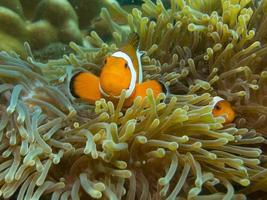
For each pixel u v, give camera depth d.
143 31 0.26
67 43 0.32
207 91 0.23
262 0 0.25
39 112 0.20
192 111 0.20
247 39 0.24
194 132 0.20
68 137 0.19
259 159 0.21
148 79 0.23
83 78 0.19
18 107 0.19
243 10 0.24
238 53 0.23
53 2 0.31
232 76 0.24
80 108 0.21
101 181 0.19
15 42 0.29
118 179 0.19
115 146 0.17
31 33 0.30
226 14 0.24
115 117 0.19
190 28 0.23
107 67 0.18
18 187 0.19
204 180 0.18
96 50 0.27
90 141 0.18
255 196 0.21
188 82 0.24
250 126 0.23
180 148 0.19
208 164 0.20
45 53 0.31
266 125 0.23
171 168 0.18
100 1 0.34
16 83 0.21
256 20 0.26
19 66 0.22
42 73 0.24
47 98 0.22
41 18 0.31
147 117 0.19
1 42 0.28
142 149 0.19
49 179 0.19
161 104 0.19
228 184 0.19
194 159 0.19
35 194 0.17
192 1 0.26
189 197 0.17
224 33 0.23
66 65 0.25
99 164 0.19
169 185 0.19
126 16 0.30
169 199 0.17
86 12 0.34
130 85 0.18
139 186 0.19
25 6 0.32
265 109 0.22
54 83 0.23
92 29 0.35
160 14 0.26
